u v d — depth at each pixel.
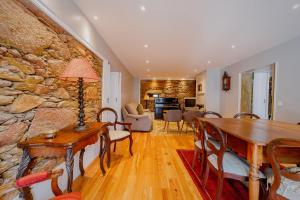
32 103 1.35
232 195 1.76
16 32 1.17
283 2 1.94
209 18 2.33
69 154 1.22
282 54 3.33
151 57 4.53
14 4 1.14
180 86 9.08
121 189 1.85
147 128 5.04
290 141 0.92
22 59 1.23
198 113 4.84
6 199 1.08
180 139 4.14
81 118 1.68
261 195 1.51
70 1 1.88
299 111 2.95
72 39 2.00
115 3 2.00
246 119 2.55
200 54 4.19
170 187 1.90
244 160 1.61
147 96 8.85
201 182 2.01
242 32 2.81
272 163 1.02
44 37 1.48
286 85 3.22
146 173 2.25
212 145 1.68
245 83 4.84
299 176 0.95
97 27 2.65
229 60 4.81
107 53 3.47
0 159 1.07
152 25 2.57
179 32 2.82
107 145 2.30
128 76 6.85
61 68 1.77
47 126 1.54
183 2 1.96
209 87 6.11
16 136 1.19
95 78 1.68
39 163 1.41
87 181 2.02
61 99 1.77
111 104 4.55
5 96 1.09
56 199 0.96
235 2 1.95
